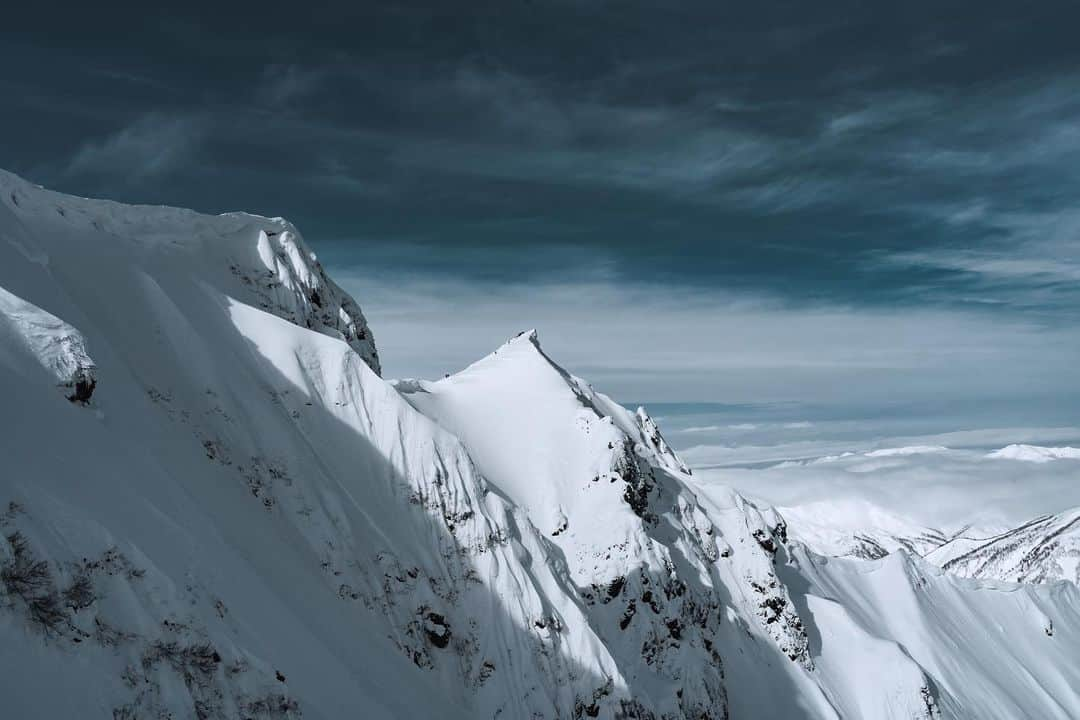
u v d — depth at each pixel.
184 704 27.94
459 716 57.53
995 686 132.88
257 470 57.62
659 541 96.06
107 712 24.66
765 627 103.88
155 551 32.78
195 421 55.34
